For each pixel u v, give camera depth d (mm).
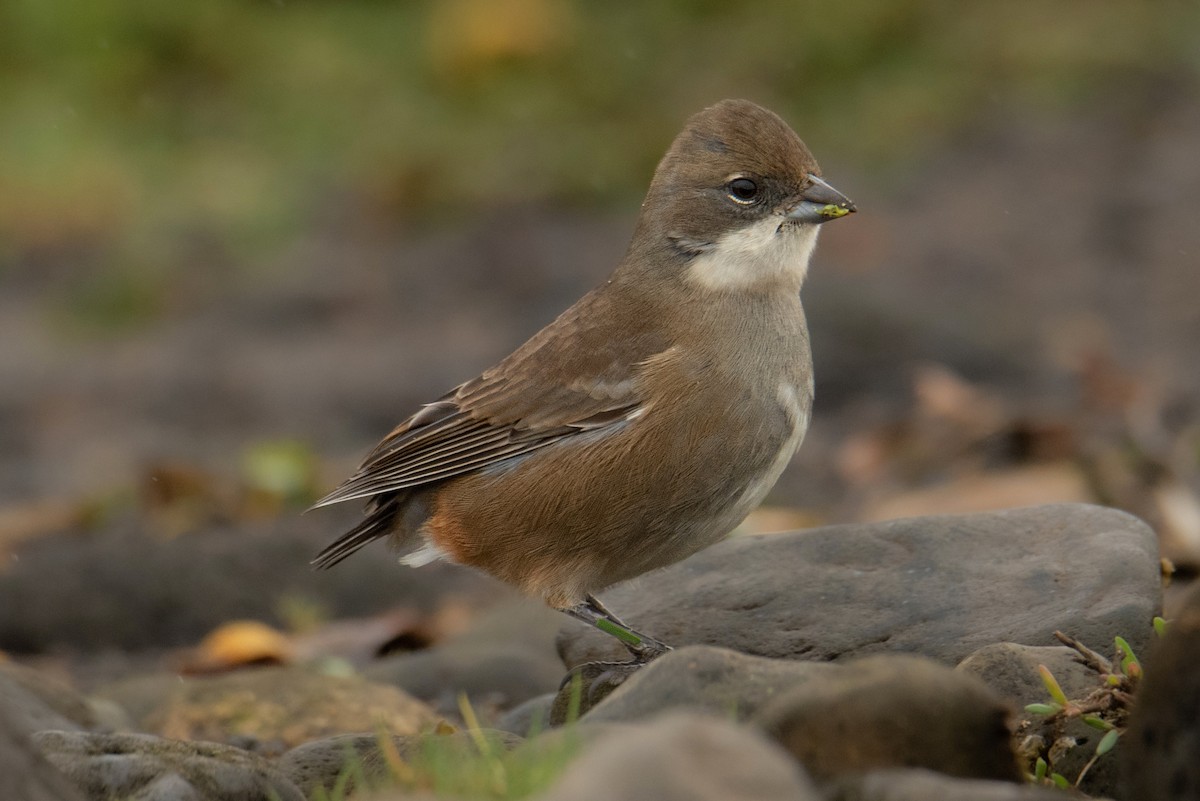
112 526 13680
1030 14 27250
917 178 23234
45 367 19969
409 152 24891
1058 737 5988
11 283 22734
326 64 26953
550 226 23000
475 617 11234
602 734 5289
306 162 25172
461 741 6000
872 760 5082
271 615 11922
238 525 13422
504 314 20312
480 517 8125
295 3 28391
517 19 26672
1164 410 14867
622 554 7961
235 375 19156
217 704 8461
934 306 18297
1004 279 19719
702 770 4230
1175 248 20047
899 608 7359
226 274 22516
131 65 26688
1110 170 22719
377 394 18219
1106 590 7059
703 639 7574
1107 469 12336
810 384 8117
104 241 23469
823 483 14586
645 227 8336
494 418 8062
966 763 5113
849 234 21531
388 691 8594
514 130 25438
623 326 8031
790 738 5117
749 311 8008
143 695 8930
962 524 7742
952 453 14227
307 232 23531
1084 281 19438
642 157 24375
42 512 14094
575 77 26391
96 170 24766
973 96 25391
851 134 24688
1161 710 4984
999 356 17312
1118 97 24969
